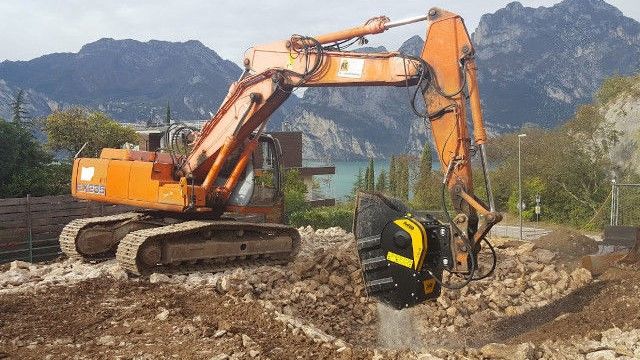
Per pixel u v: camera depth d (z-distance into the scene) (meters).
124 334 6.81
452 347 8.53
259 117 10.95
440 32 8.05
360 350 6.62
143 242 9.88
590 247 13.01
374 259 7.25
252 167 11.69
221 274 10.52
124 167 11.51
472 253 7.00
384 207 7.26
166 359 5.96
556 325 8.20
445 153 7.90
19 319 7.45
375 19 9.36
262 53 10.68
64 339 6.67
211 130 11.19
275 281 10.36
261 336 6.93
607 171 50.59
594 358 6.23
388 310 9.52
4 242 15.89
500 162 58.50
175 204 10.95
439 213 8.41
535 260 12.25
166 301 8.28
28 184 22.05
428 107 8.04
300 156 51.94
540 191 53.16
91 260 11.62
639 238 12.37
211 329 6.93
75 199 17.33
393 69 9.02
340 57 9.73
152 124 39.12
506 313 10.05
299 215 28.98
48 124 33.59
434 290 7.24
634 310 8.03
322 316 9.55
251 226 11.16
